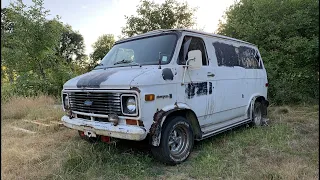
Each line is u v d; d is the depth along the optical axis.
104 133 3.70
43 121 6.74
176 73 3.97
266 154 4.27
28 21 12.82
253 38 9.96
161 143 3.76
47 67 13.80
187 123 4.13
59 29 13.98
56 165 3.78
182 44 4.25
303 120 6.66
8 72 13.73
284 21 9.49
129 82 3.48
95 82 3.84
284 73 9.48
